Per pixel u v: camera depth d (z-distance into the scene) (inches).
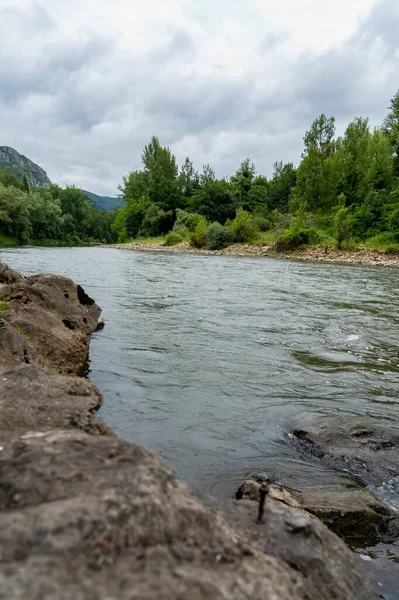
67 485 72.2
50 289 340.5
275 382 273.4
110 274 820.0
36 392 139.2
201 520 71.7
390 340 379.2
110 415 214.1
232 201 2605.8
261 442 198.2
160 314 455.5
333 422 209.2
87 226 4074.8
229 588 58.1
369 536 138.4
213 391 254.1
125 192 3174.2
